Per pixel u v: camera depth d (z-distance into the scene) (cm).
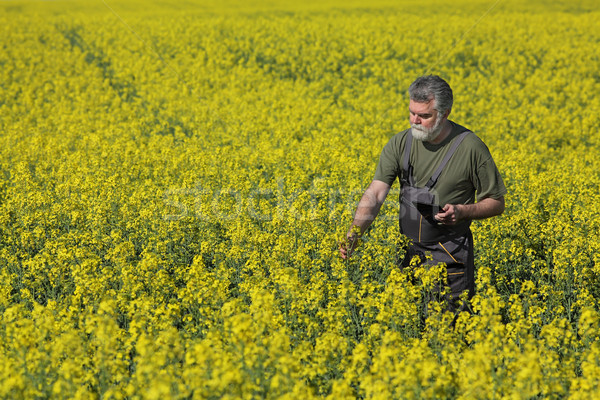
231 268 845
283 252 855
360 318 702
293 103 2381
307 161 1525
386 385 485
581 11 4819
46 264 895
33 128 2041
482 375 494
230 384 474
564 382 541
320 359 552
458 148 595
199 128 1970
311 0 6012
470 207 590
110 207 1137
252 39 3778
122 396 516
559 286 807
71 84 2822
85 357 553
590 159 1631
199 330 656
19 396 483
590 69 2972
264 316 552
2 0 5928
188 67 3125
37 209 1096
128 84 2911
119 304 704
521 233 991
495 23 4088
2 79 2897
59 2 5884
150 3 5872
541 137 1962
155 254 884
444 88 571
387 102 2430
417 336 647
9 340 596
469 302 627
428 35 3778
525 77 2945
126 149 1596
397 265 774
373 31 3906
